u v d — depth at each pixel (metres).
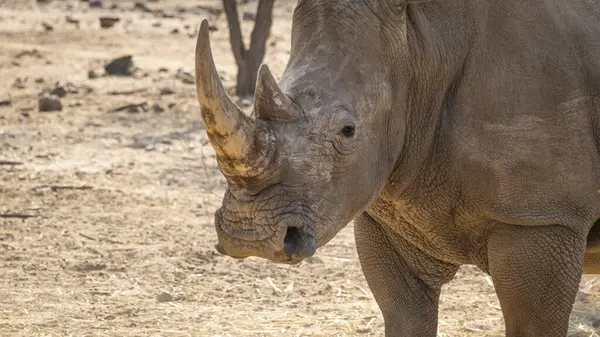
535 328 15.24
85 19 88.25
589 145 15.09
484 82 14.95
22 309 22.81
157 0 104.19
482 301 23.38
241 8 94.81
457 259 15.84
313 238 13.49
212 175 36.41
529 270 15.01
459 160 15.00
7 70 60.34
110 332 21.33
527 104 14.88
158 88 55.09
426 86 14.91
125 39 75.00
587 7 15.53
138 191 33.91
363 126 13.97
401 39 14.49
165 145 41.06
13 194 33.00
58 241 28.33
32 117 46.50
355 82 13.99
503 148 14.88
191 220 30.75
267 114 13.34
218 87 12.63
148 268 26.08
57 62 63.81
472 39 15.02
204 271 25.92
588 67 15.16
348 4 14.25
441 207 15.34
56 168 36.91
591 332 21.16
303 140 13.44
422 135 15.05
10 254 27.05
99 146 40.69
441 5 15.02
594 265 16.61
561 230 14.99
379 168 14.40
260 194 13.37
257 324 21.95
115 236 28.92
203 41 12.49
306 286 24.77
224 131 12.79
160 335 21.16
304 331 21.44
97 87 55.28
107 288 24.55
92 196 33.09
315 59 14.01
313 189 13.52
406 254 16.33
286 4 99.19
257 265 26.33
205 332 21.41
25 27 81.38
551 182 14.93
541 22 15.15
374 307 23.08
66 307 23.03
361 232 16.52
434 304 16.56
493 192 14.97
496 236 15.13
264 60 62.00
